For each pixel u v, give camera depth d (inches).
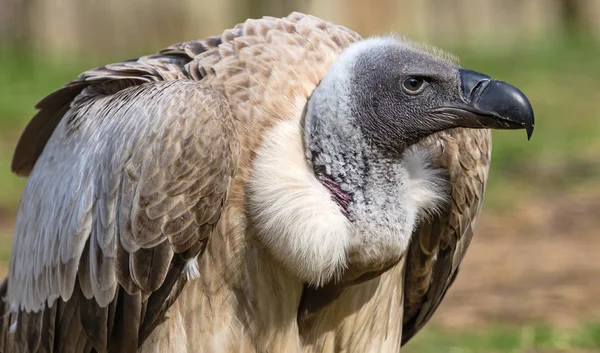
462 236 460.1
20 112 1259.2
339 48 422.6
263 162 387.5
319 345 426.0
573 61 1733.5
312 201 382.0
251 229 392.2
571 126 1251.2
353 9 1734.7
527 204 953.5
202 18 1841.8
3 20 1798.7
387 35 422.6
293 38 417.4
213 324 398.6
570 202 959.6
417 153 410.0
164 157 375.9
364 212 387.2
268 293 401.4
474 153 442.9
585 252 812.6
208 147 375.9
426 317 492.7
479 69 1622.8
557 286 729.0
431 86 393.7
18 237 453.1
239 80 401.1
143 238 376.5
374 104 389.7
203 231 380.2
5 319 449.4
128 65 432.1
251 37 417.7
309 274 386.9
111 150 389.4
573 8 2335.1
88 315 393.1
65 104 454.6
